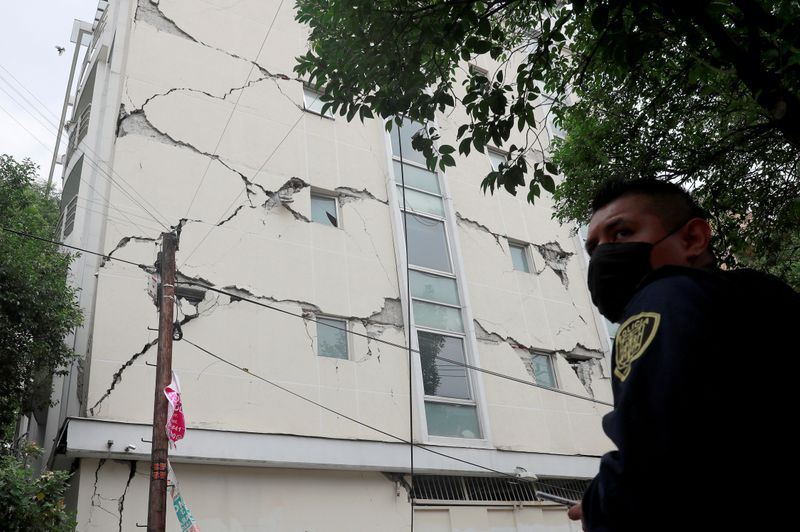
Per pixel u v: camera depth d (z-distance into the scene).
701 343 0.93
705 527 0.86
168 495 9.45
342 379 11.84
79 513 8.76
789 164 6.34
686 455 0.86
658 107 6.66
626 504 0.90
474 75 4.79
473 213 15.78
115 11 13.04
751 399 0.94
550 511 13.13
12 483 7.26
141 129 11.70
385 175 14.59
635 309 1.06
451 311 14.07
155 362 10.19
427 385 12.90
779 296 1.10
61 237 11.96
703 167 6.33
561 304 16.20
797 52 2.99
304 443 10.64
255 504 10.08
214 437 9.91
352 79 4.97
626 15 4.46
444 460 12.02
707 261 1.28
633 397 0.93
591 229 1.38
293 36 14.63
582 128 7.40
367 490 11.22
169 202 11.43
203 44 13.22
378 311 12.95
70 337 9.95
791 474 0.91
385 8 4.81
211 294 11.15
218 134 12.53
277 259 12.15
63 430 8.98
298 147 13.50
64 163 13.60
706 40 4.34
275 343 11.42
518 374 14.42
